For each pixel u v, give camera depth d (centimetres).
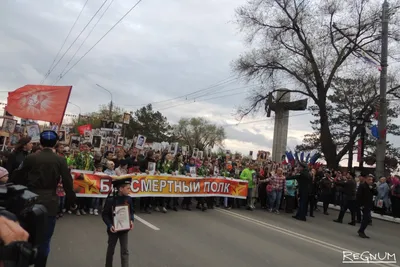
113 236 499
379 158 1764
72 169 970
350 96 3678
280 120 2759
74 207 1005
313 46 2416
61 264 552
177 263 602
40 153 440
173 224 938
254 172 1405
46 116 899
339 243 908
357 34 2277
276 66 2520
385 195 1505
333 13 2292
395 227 1308
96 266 557
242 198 1362
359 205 1161
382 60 1795
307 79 2445
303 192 1258
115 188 504
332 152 2395
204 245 738
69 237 720
